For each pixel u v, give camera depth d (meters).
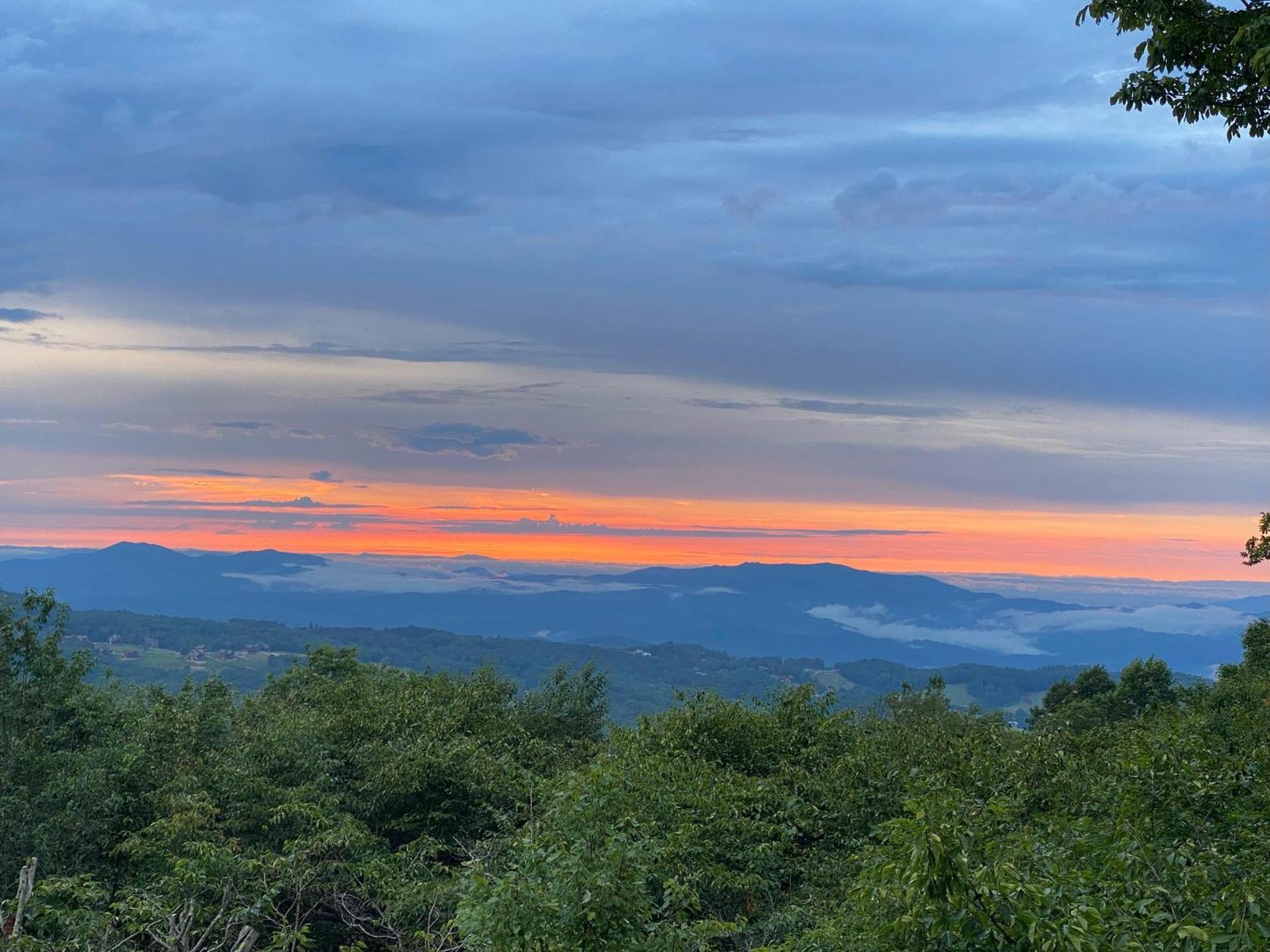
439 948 14.23
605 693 34.31
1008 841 10.67
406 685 29.98
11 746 19.64
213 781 20.45
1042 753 16.78
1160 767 12.70
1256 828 11.54
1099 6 11.93
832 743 23.09
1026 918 6.96
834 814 18.62
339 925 19.86
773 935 15.27
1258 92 11.71
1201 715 22.92
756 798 18.94
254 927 16.20
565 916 9.67
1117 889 8.56
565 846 10.64
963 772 17.06
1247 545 23.80
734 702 24.72
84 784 18.97
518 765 24.03
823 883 16.72
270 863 17.20
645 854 11.09
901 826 8.34
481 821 21.75
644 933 10.59
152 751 21.06
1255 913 7.21
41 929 15.46
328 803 20.84
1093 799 14.87
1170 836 11.79
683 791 18.48
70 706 21.97
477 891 10.12
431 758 22.11
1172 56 11.91
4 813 18.20
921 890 7.24
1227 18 11.45
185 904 14.89
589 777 11.24
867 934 8.72
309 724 23.22
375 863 18.55
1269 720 21.45
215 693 27.20
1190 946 7.18
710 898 16.55
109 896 16.45
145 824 19.59
